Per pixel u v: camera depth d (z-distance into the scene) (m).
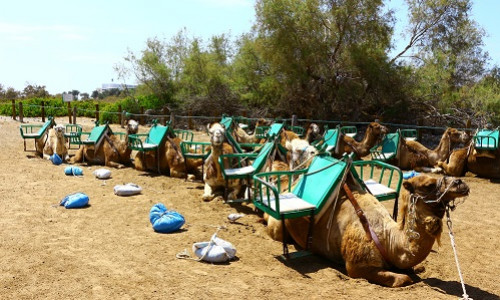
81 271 5.55
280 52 23.61
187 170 11.99
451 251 6.82
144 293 4.92
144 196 9.78
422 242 5.13
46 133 15.09
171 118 22.45
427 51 25.61
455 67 26.64
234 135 14.06
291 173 6.75
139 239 6.89
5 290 4.96
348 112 24.48
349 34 23.02
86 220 7.88
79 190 10.23
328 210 5.94
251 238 7.11
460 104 25.23
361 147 15.07
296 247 6.69
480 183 12.50
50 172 12.41
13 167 12.99
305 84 24.69
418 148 14.24
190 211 8.68
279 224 6.88
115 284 5.16
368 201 5.71
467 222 8.55
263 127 15.33
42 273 5.47
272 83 25.42
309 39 23.44
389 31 23.38
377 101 24.84
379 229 5.45
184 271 5.61
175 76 31.14
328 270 5.76
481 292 5.20
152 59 30.47
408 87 24.50
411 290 5.12
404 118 24.66
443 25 24.47
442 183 4.99
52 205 8.85
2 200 9.13
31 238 6.81
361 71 23.52
